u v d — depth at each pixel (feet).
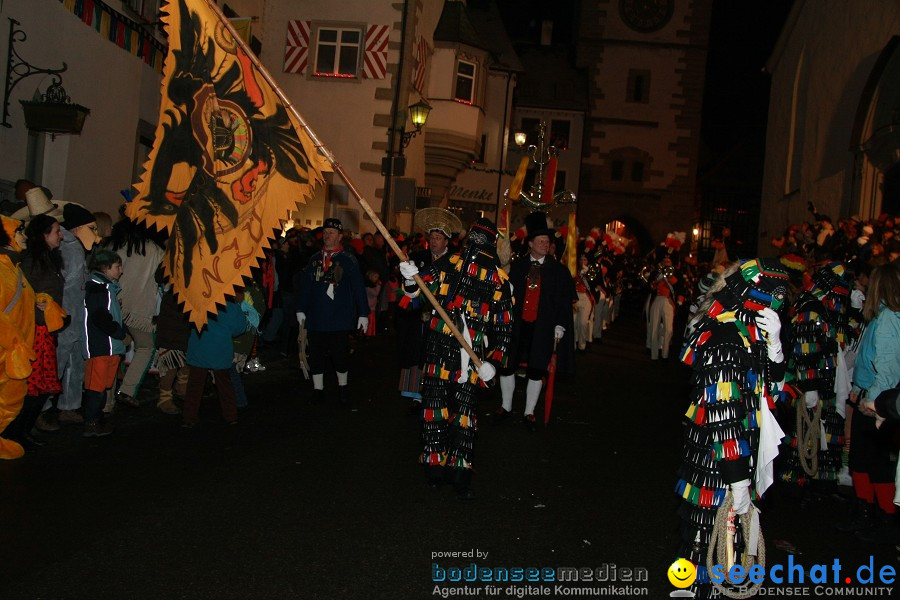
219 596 14.49
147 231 28.45
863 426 20.02
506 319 21.67
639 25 171.83
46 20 37.93
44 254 23.09
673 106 172.14
